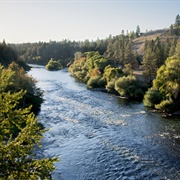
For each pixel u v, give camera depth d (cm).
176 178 2411
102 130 3922
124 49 12975
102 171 2580
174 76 5341
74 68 12500
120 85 6862
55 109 5294
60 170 2595
